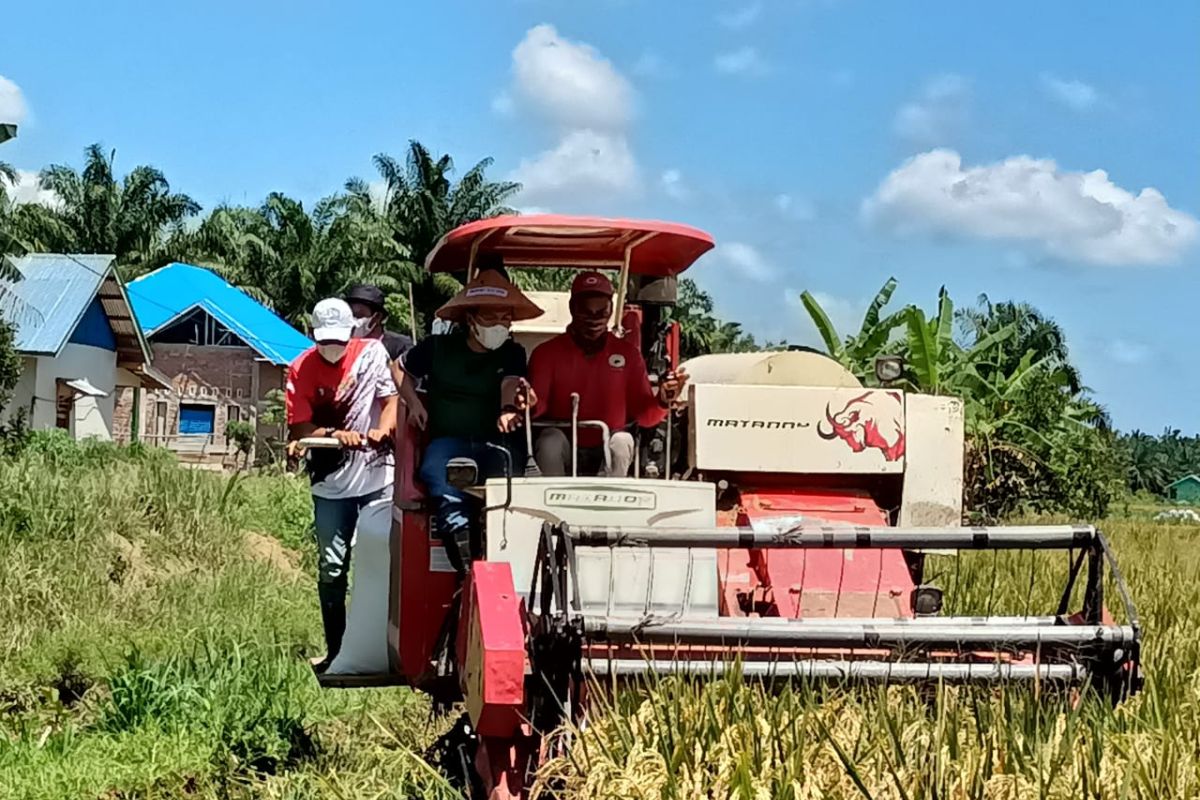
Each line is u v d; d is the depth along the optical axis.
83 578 12.85
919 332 18.41
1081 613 6.37
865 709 5.62
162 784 7.57
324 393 8.18
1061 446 23.75
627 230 7.41
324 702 9.60
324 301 8.06
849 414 7.59
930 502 7.71
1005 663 6.06
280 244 61.38
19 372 31.16
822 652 6.13
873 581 7.04
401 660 7.41
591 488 6.76
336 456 8.12
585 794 5.08
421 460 7.43
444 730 8.57
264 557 16.70
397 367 7.52
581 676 5.72
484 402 7.41
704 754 5.12
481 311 7.29
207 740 8.25
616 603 6.66
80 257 40.06
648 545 5.91
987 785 4.86
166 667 9.33
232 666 9.67
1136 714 5.68
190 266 57.00
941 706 5.50
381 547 7.99
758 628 5.80
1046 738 5.32
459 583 7.30
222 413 51.47
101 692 10.09
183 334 51.50
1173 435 107.50
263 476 26.23
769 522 6.34
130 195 61.78
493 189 56.94
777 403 7.54
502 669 5.64
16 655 10.77
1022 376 21.69
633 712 5.52
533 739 5.82
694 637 5.79
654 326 8.98
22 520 13.84
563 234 7.68
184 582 13.96
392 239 57.22
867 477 7.77
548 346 7.45
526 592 6.64
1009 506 21.89
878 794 4.92
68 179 61.47
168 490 16.50
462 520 7.07
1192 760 5.11
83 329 39.88
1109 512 35.56
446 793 6.32
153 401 50.81
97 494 15.26
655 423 7.60
